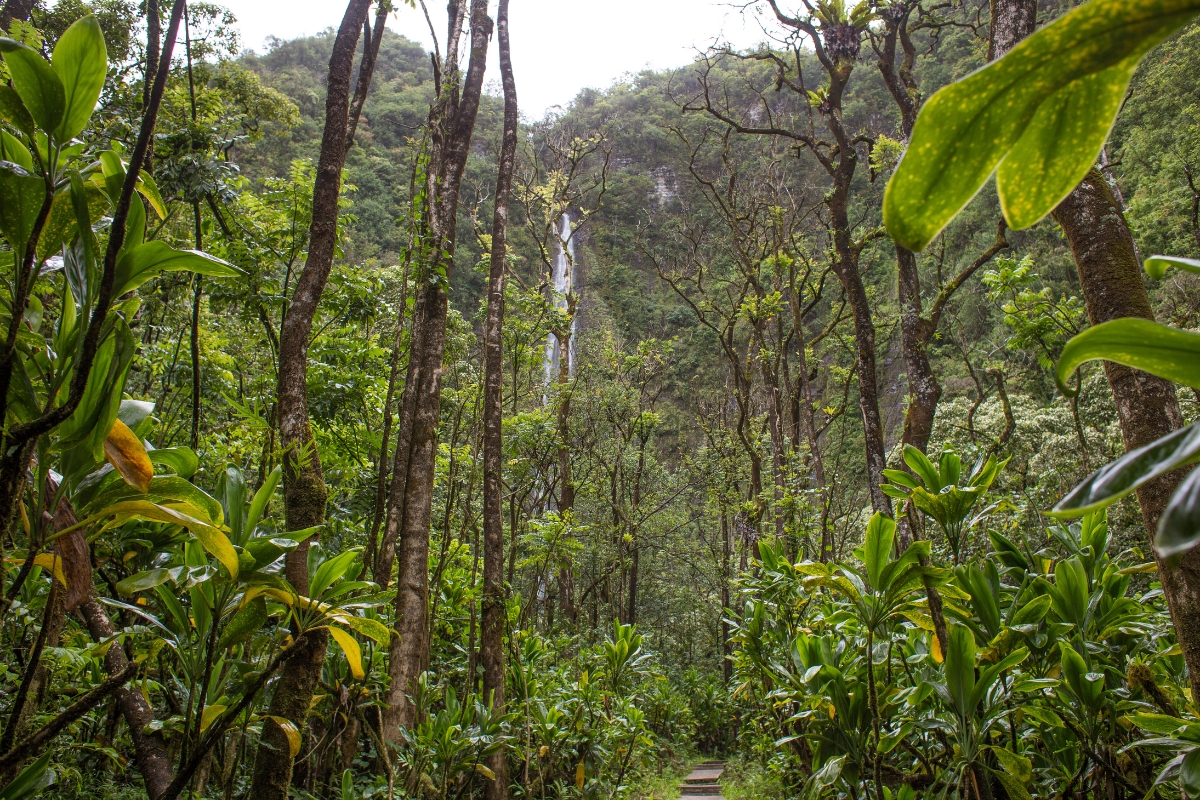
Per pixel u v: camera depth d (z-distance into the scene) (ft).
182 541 7.76
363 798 12.46
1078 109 1.58
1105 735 8.61
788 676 11.87
